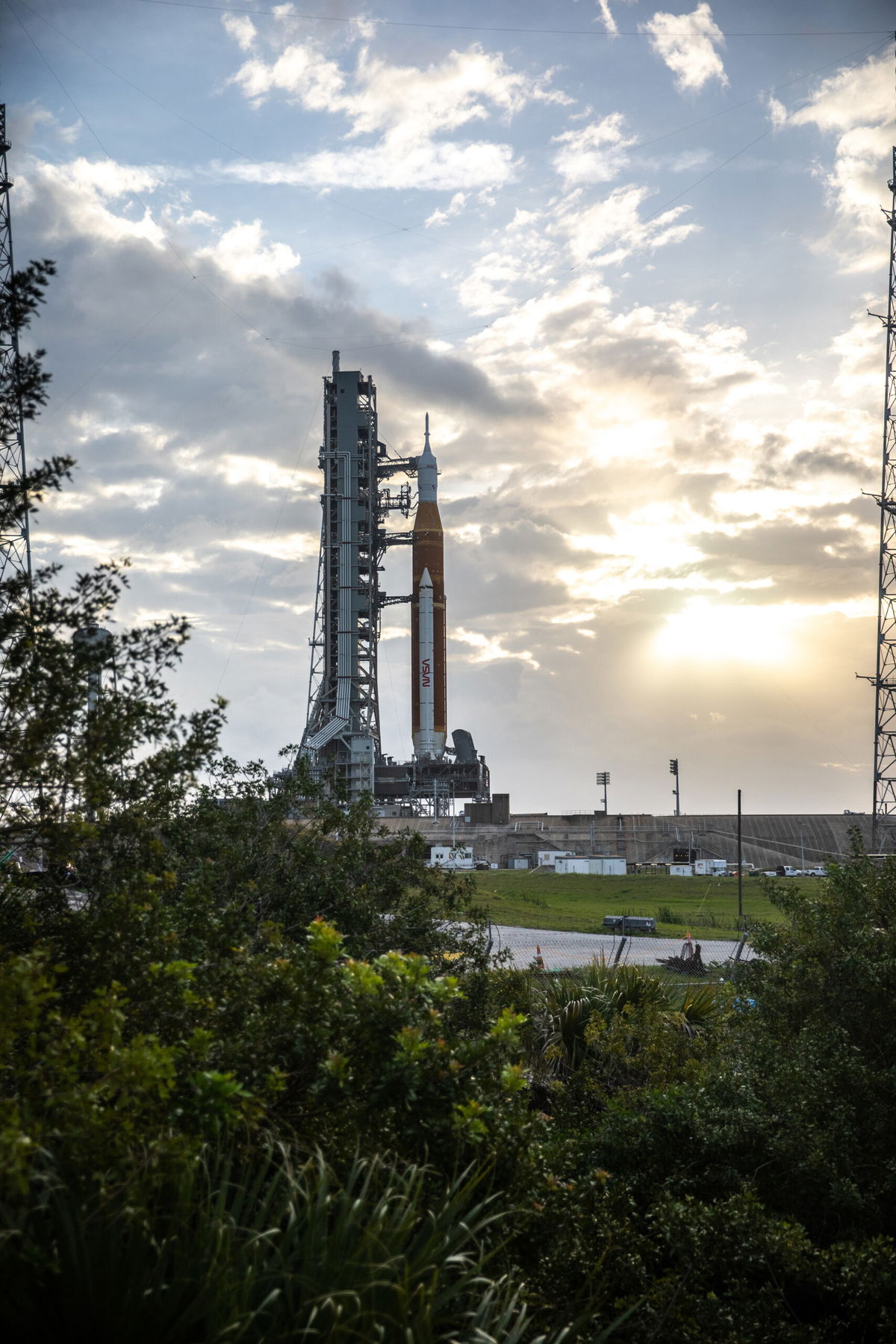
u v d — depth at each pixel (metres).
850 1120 8.95
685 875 106.94
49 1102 4.39
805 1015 10.55
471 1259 5.65
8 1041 4.49
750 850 132.12
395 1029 6.33
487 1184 6.25
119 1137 4.39
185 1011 6.00
